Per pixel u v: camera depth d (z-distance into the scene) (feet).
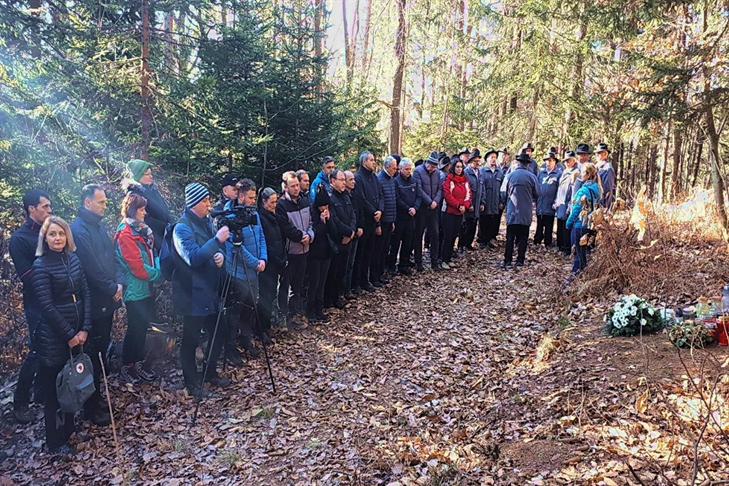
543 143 53.42
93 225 14.24
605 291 20.92
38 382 13.35
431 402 15.37
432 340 20.25
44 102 19.15
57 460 12.80
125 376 16.62
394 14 55.93
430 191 29.43
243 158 28.02
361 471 11.90
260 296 19.72
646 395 10.21
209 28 24.29
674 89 22.71
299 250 20.89
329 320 22.56
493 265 31.32
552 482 9.96
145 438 13.74
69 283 12.55
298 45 29.66
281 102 28.50
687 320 15.07
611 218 21.85
